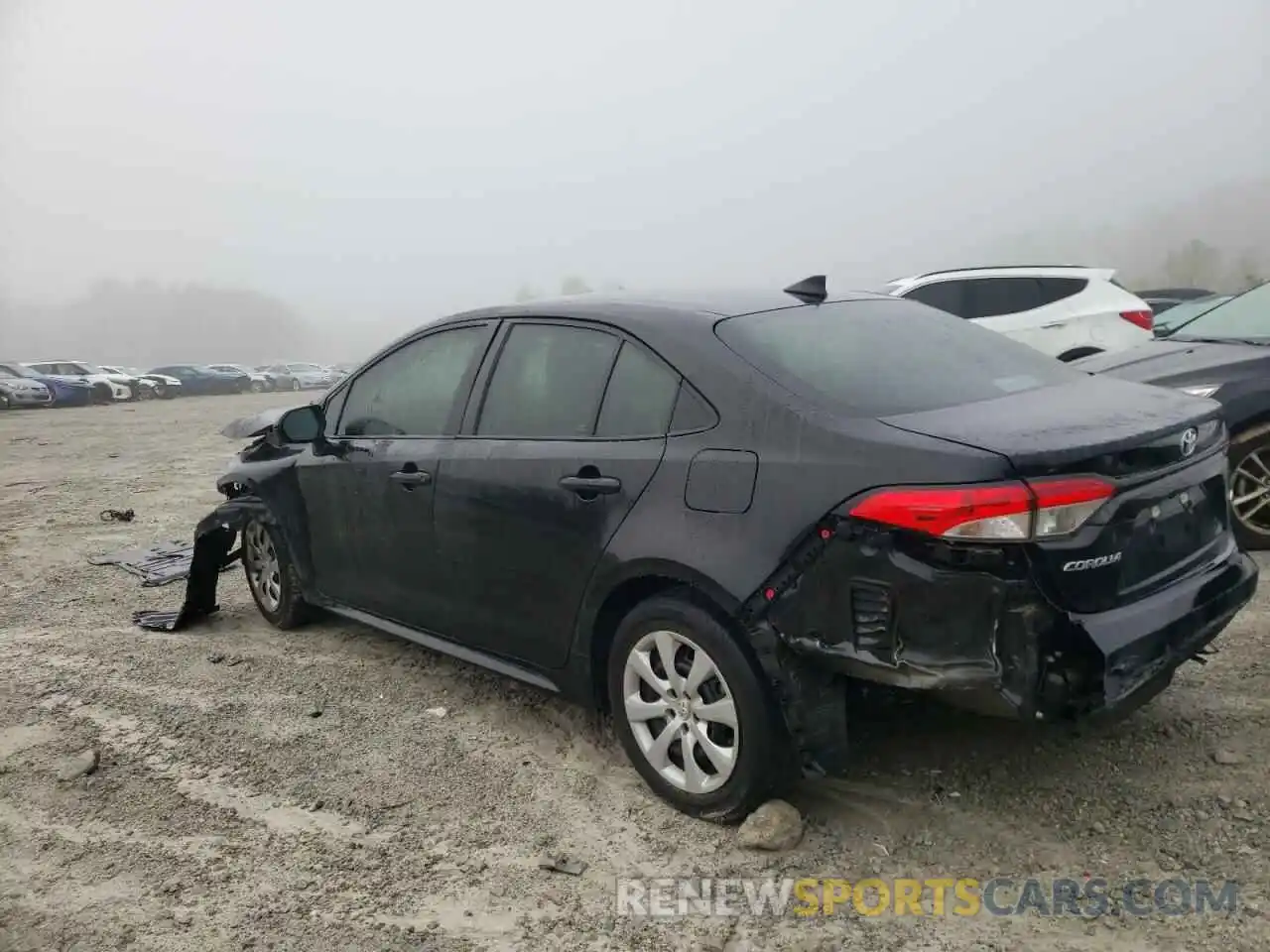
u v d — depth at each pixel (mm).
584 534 3480
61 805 3648
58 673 4957
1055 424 2875
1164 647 2922
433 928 2861
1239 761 3408
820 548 2887
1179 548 3090
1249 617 4664
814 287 3918
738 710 3105
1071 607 2689
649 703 3418
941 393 3225
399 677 4762
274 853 3287
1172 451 2965
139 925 2924
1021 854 3027
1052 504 2635
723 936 2758
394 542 4371
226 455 14023
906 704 3160
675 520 3199
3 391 29984
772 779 3139
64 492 10758
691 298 3734
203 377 45125
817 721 2992
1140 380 5656
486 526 3867
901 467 2766
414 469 4199
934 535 2674
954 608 2686
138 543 7867
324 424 4742
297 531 5031
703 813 3297
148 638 5484
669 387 3391
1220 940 2586
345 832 3400
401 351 4574
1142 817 3150
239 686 4719
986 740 3670
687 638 3211
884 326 3742
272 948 2797
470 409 4078
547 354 3855
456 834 3357
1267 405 5375
